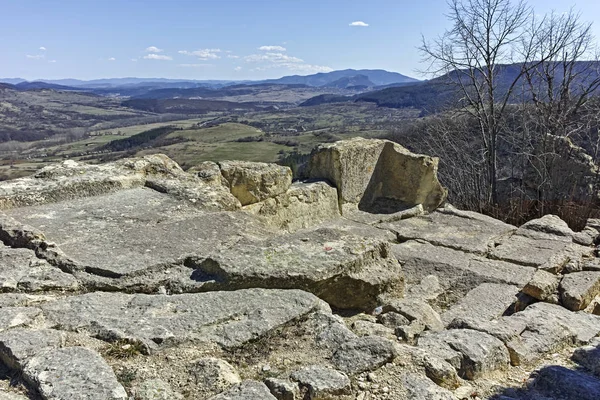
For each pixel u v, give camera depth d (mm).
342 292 4297
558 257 5793
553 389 3113
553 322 4105
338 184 7730
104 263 4086
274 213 6926
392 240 6656
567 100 13523
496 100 14328
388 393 2789
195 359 2906
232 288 3922
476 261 5797
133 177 6344
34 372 2496
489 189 13500
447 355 3277
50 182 5754
